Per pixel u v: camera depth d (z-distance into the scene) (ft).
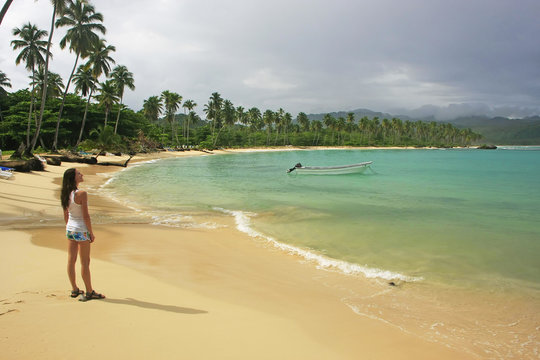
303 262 23.43
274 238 29.89
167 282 17.72
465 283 19.84
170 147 314.96
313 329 13.32
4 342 10.31
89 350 10.20
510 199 55.26
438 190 67.15
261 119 463.42
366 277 20.67
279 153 350.23
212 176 96.27
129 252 23.93
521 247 27.22
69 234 13.74
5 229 28.50
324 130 588.50
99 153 171.83
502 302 17.28
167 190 63.41
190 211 42.39
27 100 207.21
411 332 13.69
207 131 436.76
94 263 20.52
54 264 18.89
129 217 37.96
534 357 12.10
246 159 220.02
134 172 106.63
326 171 104.06
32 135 178.60
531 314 15.93
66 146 207.82
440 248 27.04
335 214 41.14
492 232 32.35
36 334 10.94
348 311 15.55
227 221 36.81
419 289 18.89
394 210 44.14
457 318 15.37
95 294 14.34
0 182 55.72
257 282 19.03
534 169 132.16
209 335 11.91
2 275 16.69
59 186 61.11
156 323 12.48
